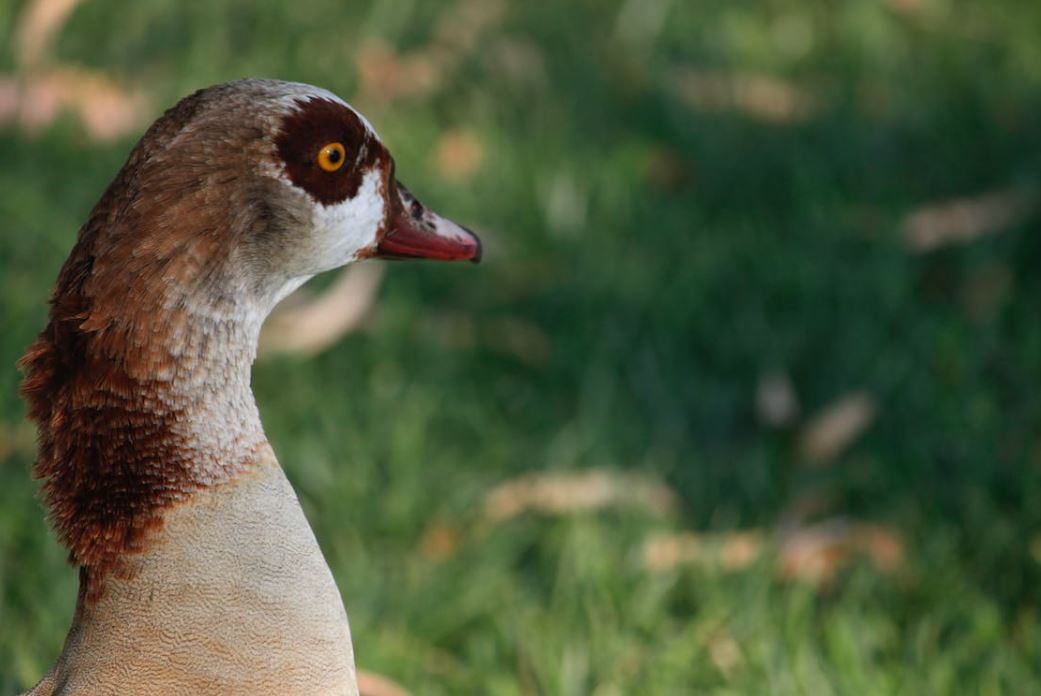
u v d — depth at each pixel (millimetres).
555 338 9430
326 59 11367
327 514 7969
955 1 12906
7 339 8625
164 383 4523
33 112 10359
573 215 10258
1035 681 7023
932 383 9000
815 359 9359
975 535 7938
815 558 7754
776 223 10469
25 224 9469
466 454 8516
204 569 4488
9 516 7578
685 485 8359
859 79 11930
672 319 9531
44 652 6871
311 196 4758
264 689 4449
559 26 12234
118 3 11602
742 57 12078
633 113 11406
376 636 7121
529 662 7133
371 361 9039
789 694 6879
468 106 11242
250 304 4746
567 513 8016
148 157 4531
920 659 7109
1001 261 10023
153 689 4402
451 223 5410
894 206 10438
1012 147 11031
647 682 7020
